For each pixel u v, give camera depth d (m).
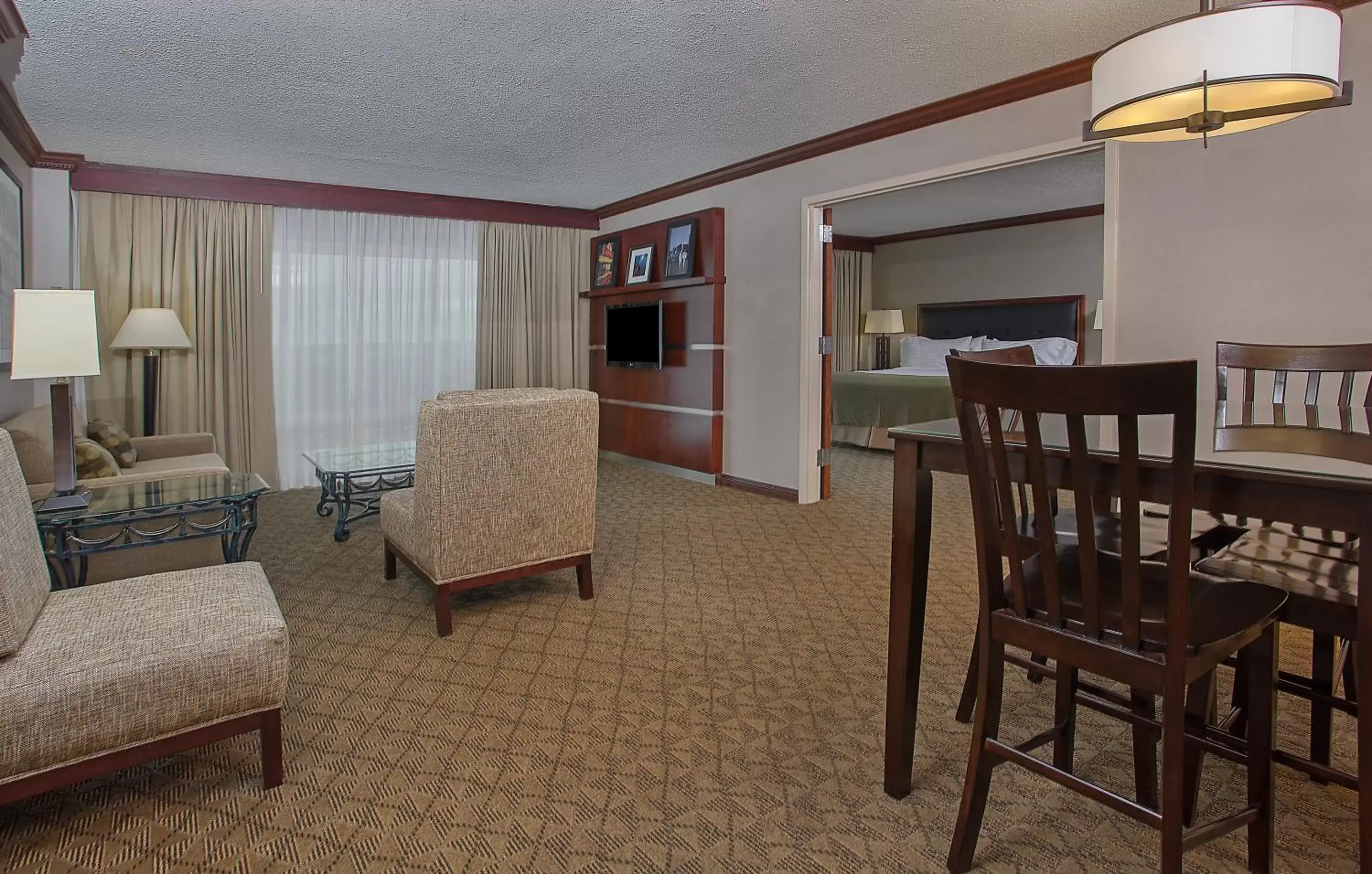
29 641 1.54
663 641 2.59
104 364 4.85
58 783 1.47
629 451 6.29
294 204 5.38
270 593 1.90
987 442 1.53
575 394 2.86
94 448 3.20
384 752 1.89
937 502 4.84
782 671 2.35
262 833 1.57
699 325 5.41
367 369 5.77
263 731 1.70
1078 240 7.24
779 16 2.71
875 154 4.11
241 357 5.26
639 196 5.94
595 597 3.04
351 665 2.40
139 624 1.64
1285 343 2.69
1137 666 1.20
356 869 1.46
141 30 2.80
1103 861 1.48
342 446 5.70
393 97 3.56
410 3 2.59
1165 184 2.96
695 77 3.32
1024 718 2.06
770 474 4.99
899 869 1.46
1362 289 2.52
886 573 3.35
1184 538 1.11
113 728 1.50
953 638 2.59
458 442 2.57
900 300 8.82
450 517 2.59
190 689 1.58
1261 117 1.67
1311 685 1.68
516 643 2.57
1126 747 1.92
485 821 1.61
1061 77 3.23
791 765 1.83
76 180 4.70
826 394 4.81
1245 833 1.57
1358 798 1.43
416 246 5.91
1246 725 1.71
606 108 3.74
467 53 3.02
